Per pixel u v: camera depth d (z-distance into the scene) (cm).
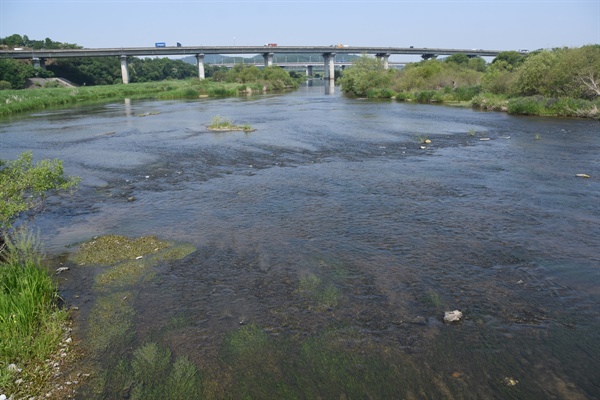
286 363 687
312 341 738
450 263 1007
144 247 1120
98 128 3472
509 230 1192
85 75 11644
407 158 2161
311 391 630
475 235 1163
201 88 8075
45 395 623
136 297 882
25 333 747
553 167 1884
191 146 2606
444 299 858
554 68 4047
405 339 738
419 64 7594
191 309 837
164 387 639
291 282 934
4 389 629
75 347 727
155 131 3269
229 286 921
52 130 3391
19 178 1248
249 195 1576
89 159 2264
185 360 695
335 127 3316
